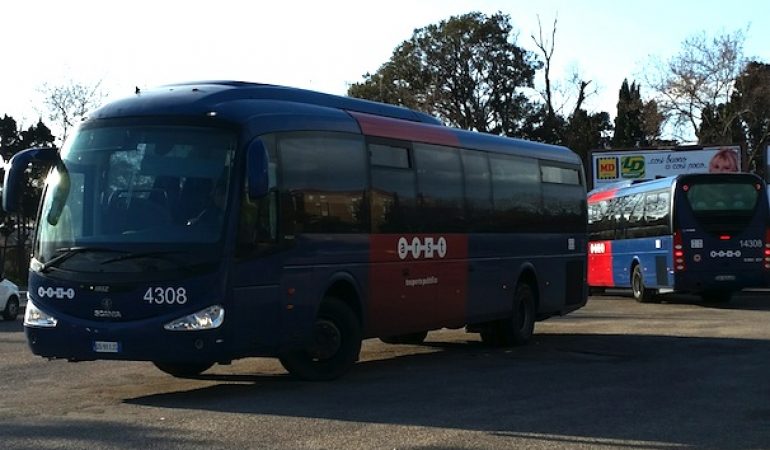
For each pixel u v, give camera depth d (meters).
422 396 10.35
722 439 8.16
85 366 13.23
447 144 13.81
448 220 13.66
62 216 9.94
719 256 24.09
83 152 10.12
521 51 63.66
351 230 11.55
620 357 14.05
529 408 9.62
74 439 7.96
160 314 9.41
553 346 15.66
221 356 9.53
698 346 15.34
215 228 9.61
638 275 26.75
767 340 16.12
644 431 8.48
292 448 7.63
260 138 10.07
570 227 17.39
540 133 62.84
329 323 11.36
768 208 24.27
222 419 8.90
